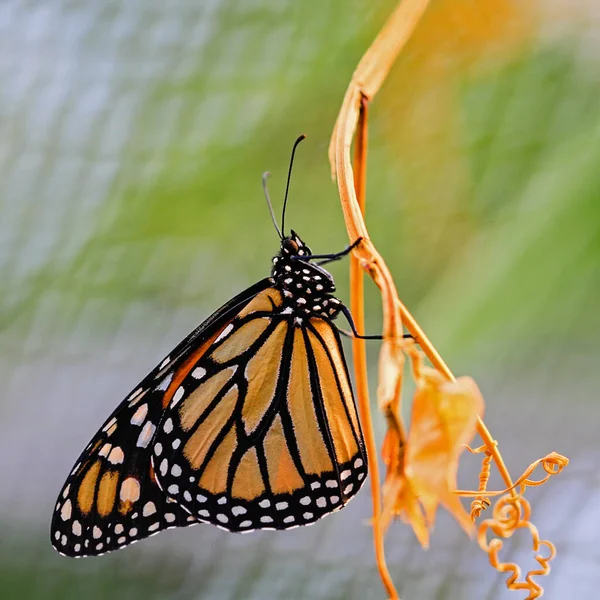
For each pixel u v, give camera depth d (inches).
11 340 46.5
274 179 44.8
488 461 42.7
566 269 43.3
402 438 40.0
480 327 43.3
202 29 44.9
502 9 44.4
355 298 42.8
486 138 44.4
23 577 47.8
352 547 47.1
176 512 44.3
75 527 44.0
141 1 45.2
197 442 44.3
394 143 44.7
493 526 42.5
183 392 44.3
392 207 44.7
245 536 47.6
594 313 43.4
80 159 45.1
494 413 45.9
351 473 44.3
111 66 45.2
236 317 44.3
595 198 43.3
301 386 44.3
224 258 45.1
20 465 47.9
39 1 45.4
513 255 43.4
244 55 44.8
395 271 44.7
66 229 45.2
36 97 45.4
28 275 45.3
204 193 44.8
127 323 46.0
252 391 44.3
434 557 46.8
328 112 44.7
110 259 45.1
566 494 46.1
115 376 47.1
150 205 44.9
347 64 44.6
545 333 43.5
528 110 44.2
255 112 44.8
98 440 44.1
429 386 39.8
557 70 44.3
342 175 42.6
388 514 40.3
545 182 43.4
